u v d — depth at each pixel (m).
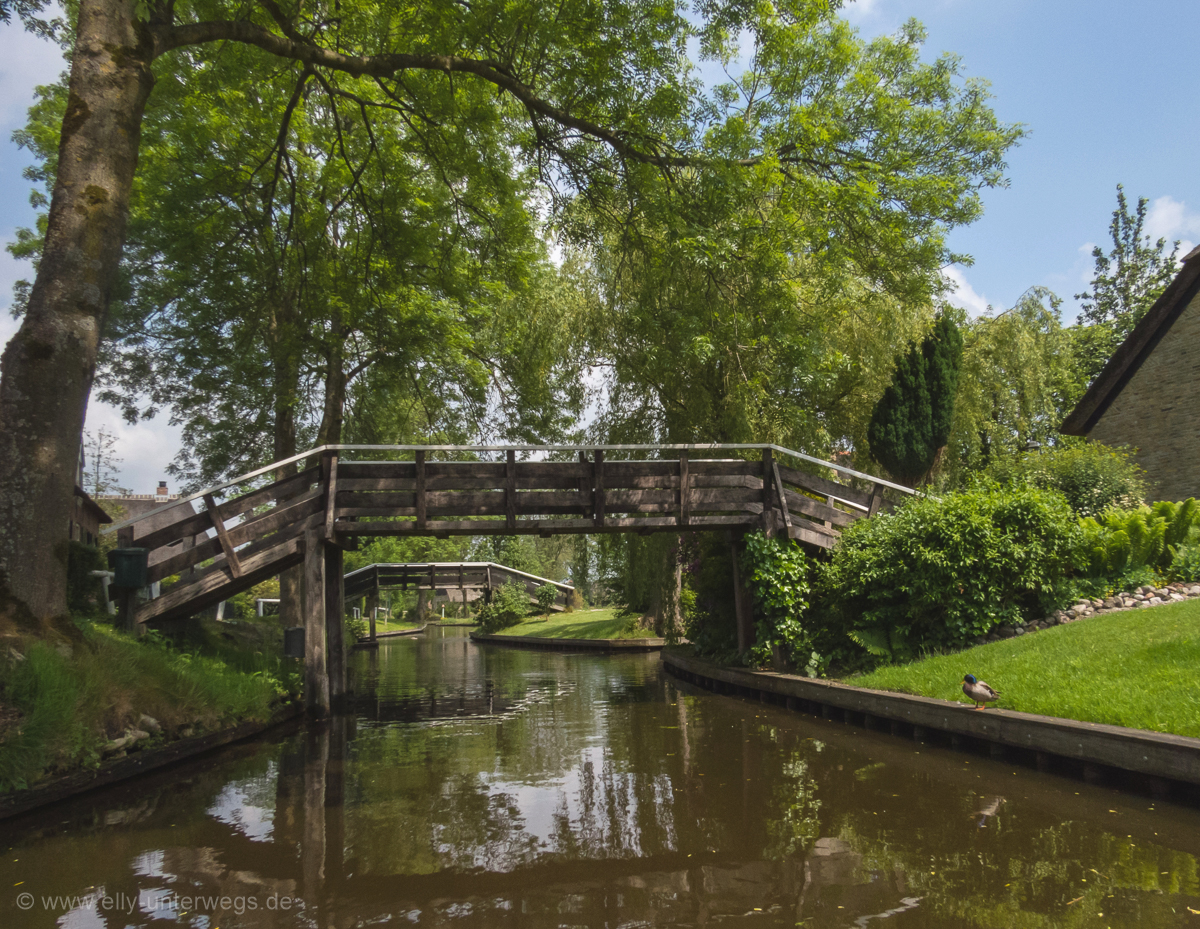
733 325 12.69
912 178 13.48
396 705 12.95
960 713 7.29
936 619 10.09
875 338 15.88
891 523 10.57
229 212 15.05
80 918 3.81
